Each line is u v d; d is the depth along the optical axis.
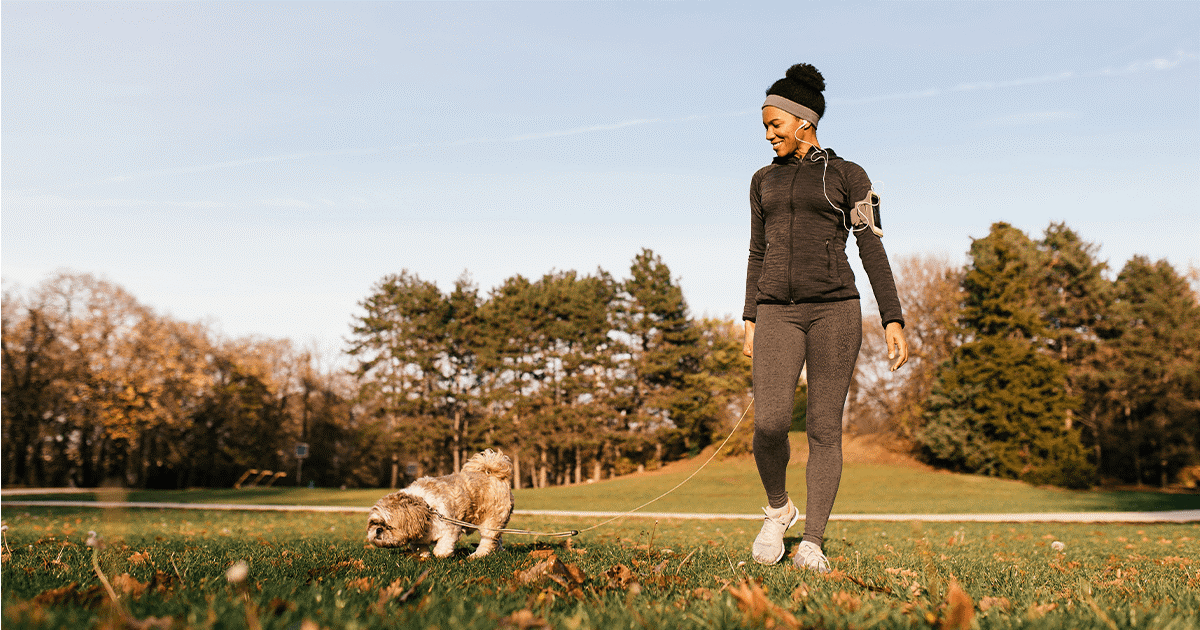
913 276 42.66
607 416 49.34
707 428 49.56
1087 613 2.28
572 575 2.89
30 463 45.88
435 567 3.58
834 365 3.96
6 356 41.53
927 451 41.75
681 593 2.75
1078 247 45.41
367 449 59.34
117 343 42.28
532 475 56.62
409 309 54.03
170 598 2.27
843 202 4.00
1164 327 42.47
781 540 4.20
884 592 2.86
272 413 55.78
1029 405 35.97
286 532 9.12
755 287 4.39
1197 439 41.03
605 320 51.31
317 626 1.84
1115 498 25.03
